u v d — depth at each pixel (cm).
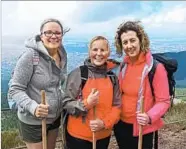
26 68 329
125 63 356
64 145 366
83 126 344
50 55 344
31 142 358
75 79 341
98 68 342
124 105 352
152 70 337
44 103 322
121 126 362
